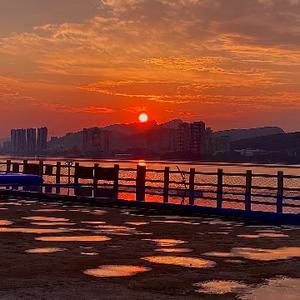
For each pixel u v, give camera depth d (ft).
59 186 77.77
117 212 61.31
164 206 63.52
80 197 73.10
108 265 29.68
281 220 53.47
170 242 38.91
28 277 26.18
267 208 138.00
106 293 23.30
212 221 54.19
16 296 22.38
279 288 24.90
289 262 31.53
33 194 79.41
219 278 26.94
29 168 89.71
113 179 73.72
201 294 23.54
